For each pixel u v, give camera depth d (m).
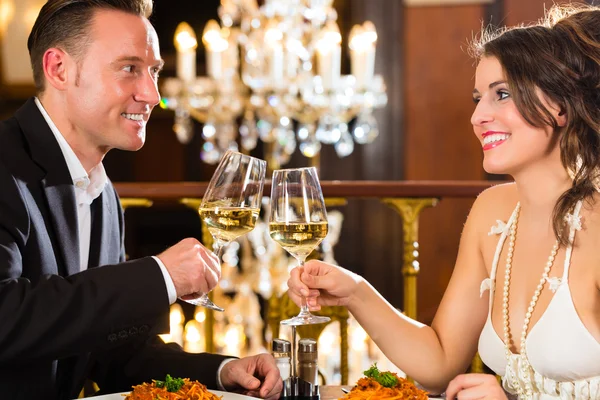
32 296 1.45
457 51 6.21
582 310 1.63
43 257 1.64
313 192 1.59
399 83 6.33
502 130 1.64
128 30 1.71
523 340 1.67
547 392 1.65
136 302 1.47
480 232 1.90
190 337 4.70
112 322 1.46
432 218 6.00
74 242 1.72
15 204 1.59
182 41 5.07
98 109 1.71
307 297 1.71
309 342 1.52
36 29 1.73
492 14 6.09
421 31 6.25
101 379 1.87
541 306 1.68
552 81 1.59
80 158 1.78
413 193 2.78
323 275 1.73
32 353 1.44
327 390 1.57
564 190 1.68
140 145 1.79
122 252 1.98
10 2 6.97
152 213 8.02
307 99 5.06
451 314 1.87
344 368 2.62
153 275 1.49
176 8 7.80
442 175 6.32
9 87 7.11
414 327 1.83
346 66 7.14
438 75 6.26
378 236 6.73
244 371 1.62
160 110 7.79
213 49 5.11
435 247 6.01
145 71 1.75
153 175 7.93
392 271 6.73
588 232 1.65
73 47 1.70
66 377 1.78
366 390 1.34
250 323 5.16
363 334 4.27
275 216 1.59
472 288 1.88
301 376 1.53
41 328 1.43
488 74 1.65
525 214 1.76
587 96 1.59
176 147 7.91
